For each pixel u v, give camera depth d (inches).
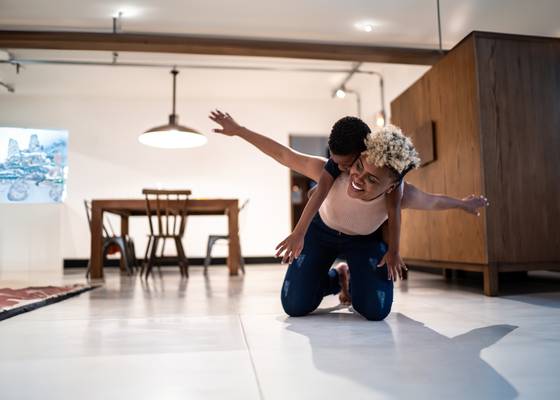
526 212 105.8
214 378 39.9
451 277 154.0
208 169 306.5
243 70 260.4
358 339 55.7
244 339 56.5
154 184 302.0
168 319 73.2
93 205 185.8
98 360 46.7
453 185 116.5
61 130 297.7
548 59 110.3
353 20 190.7
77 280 169.0
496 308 82.5
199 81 276.5
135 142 303.3
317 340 55.4
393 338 56.1
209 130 308.8
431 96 128.0
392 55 206.1
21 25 193.3
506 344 52.6
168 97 305.7
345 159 60.5
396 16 187.0
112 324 68.9
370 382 38.3
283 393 35.6
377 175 58.4
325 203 69.9
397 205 63.2
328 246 74.3
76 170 297.0
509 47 108.7
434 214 127.4
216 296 107.9
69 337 58.9
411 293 108.6
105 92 294.4
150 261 181.5
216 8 181.3
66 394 36.1
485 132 105.7
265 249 305.4
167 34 201.8
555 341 54.1
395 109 154.7
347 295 85.8
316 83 284.4
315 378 39.5
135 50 199.0
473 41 107.2
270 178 309.7
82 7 180.1
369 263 70.5
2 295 104.7
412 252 142.8
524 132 107.5
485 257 103.0
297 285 72.7
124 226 242.5
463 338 56.0
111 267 285.7
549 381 38.4
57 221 286.8
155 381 39.3
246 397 34.8
